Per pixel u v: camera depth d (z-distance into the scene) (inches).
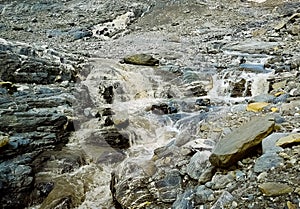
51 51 410.0
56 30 689.6
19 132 238.1
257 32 548.4
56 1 891.4
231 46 486.6
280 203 121.3
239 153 156.9
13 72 311.6
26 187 201.6
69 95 302.8
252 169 149.0
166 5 847.7
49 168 222.5
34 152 230.4
